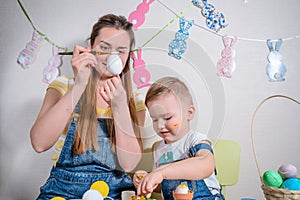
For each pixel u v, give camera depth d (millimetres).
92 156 1181
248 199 1299
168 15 1472
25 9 1451
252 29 1499
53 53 1448
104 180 1188
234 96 1488
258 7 1502
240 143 1485
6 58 1445
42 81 1446
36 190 1437
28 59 1440
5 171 1432
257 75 1498
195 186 1144
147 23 1467
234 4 1495
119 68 979
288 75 1506
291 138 1501
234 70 1490
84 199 1054
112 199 1129
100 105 1096
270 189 1188
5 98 1440
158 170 1042
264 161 1491
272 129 1497
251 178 1483
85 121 1136
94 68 1011
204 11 1476
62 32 1455
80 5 1461
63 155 1200
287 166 1251
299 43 1508
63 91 1295
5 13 1451
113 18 1110
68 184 1176
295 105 1504
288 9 1510
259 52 1500
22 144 1439
